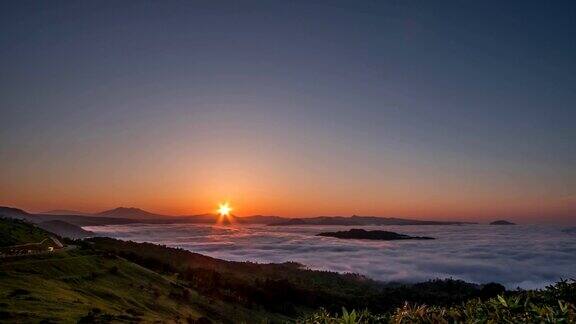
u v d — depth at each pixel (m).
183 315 81.12
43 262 81.56
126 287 86.12
